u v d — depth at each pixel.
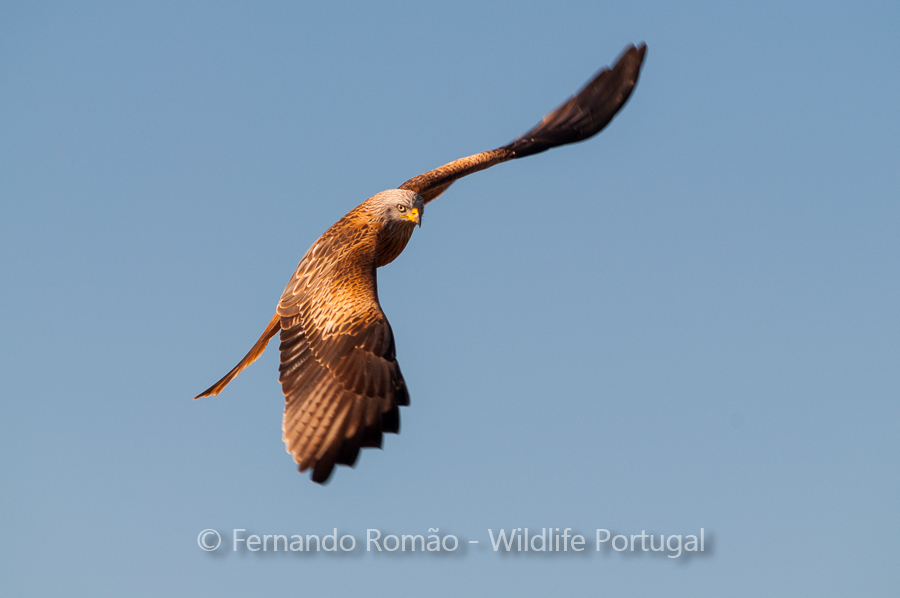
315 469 13.18
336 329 14.30
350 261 15.88
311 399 13.82
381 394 13.47
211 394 15.69
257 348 16.06
